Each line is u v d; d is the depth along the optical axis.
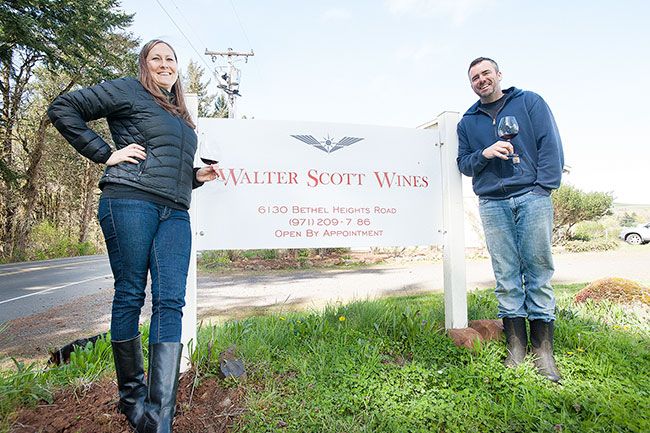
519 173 2.93
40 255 24.47
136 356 2.08
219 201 3.14
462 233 3.61
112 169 1.96
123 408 2.06
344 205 3.41
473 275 10.41
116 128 2.05
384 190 3.53
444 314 3.91
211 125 3.18
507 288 3.02
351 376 2.57
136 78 2.16
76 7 18.22
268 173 3.25
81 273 14.29
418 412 2.23
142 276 2.02
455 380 2.59
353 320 3.72
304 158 3.34
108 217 1.94
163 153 2.04
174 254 2.06
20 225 24.19
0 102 23.19
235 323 3.72
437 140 3.72
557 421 2.18
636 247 18.03
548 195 2.91
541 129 2.90
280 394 2.41
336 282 9.62
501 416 2.26
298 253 16.28
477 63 3.09
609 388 2.50
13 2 16.81
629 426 2.08
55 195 31.78
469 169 3.24
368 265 13.81
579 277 9.04
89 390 2.46
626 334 3.64
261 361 2.78
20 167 26.55
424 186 3.64
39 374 2.61
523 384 2.55
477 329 3.43
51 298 8.47
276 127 3.30
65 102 1.89
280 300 7.18
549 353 2.86
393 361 2.89
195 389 2.46
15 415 2.10
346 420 2.17
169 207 2.08
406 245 3.55
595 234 19.62
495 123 3.14
